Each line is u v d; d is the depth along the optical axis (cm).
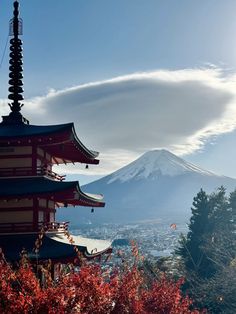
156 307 2078
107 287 1819
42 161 3538
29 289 1767
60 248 3014
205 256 7150
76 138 3422
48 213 3534
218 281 5334
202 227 8100
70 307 1702
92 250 3103
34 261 2845
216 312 5122
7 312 1636
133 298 1867
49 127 3469
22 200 3247
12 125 3622
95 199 3794
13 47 3881
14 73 3831
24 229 3212
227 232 7619
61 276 1864
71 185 3108
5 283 1712
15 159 3338
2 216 3241
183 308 2189
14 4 3994
